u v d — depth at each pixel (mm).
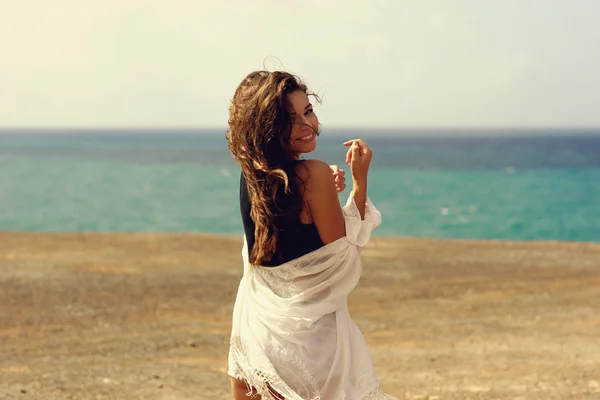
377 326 8766
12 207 34750
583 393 5840
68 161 91625
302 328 2879
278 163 2867
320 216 2869
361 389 2926
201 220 29703
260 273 2965
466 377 6457
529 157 99625
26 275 11742
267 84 2852
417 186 47938
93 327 8430
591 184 48906
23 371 6535
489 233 25359
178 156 110125
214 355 7273
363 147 3010
